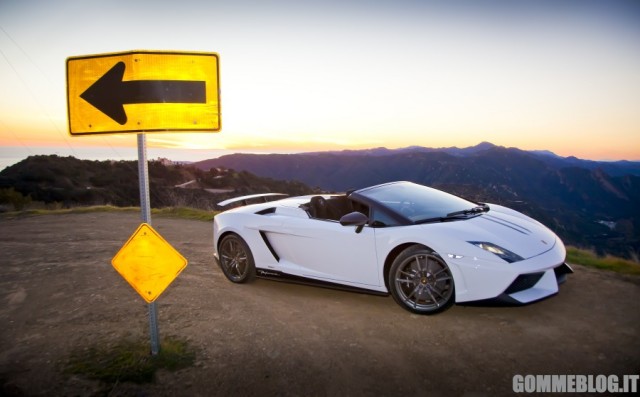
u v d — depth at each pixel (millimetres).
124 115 3164
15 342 4031
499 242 3979
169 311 4652
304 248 4988
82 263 6961
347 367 3357
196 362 3498
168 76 3160
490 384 3023
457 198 5324
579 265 5766
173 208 13109
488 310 4309
